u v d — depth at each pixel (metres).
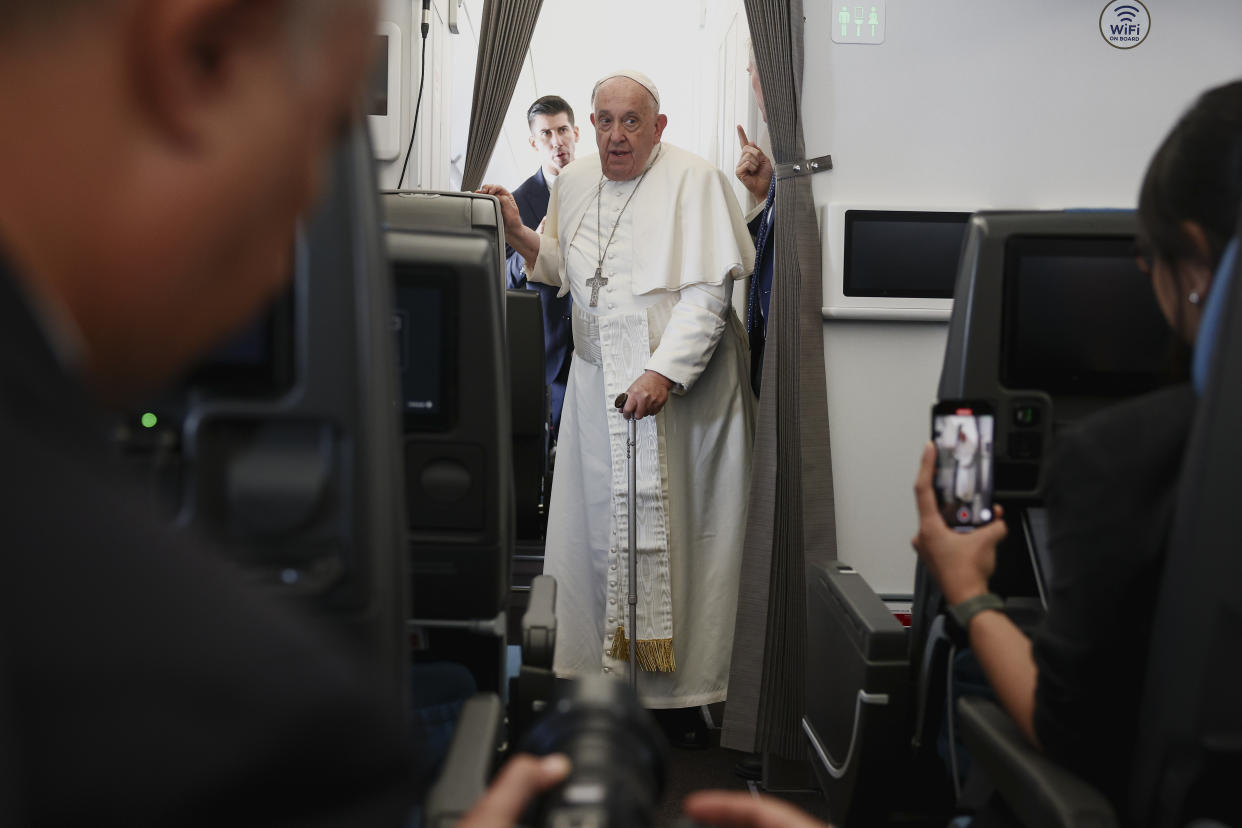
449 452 1.57
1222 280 0.99
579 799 0.50
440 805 1.02
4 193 0.28
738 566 3.86
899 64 3.46
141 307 0.31
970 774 1.61
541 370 3.38
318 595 0.94
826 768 2.27
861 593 2.14
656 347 3.83
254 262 0.34
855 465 3.49
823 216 3.47
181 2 0.29
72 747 0.25
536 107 6.29
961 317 1.89
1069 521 1.08
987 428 1.38
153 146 0.30
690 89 7.21
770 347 3.50
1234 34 3.49
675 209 3.84
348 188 0.93
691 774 3.51
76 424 0.27
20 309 0.27
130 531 0.27
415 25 4.42
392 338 1.00
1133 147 3.50
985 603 1.32
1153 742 0.98
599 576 3.92
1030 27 3.47
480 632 1.65
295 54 0.32
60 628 0.25
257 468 0.95
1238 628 0.92
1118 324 1.86
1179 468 1.04
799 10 3.40
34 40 0.28
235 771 0.27
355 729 0.30
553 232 4.22
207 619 0.27
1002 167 3.49
